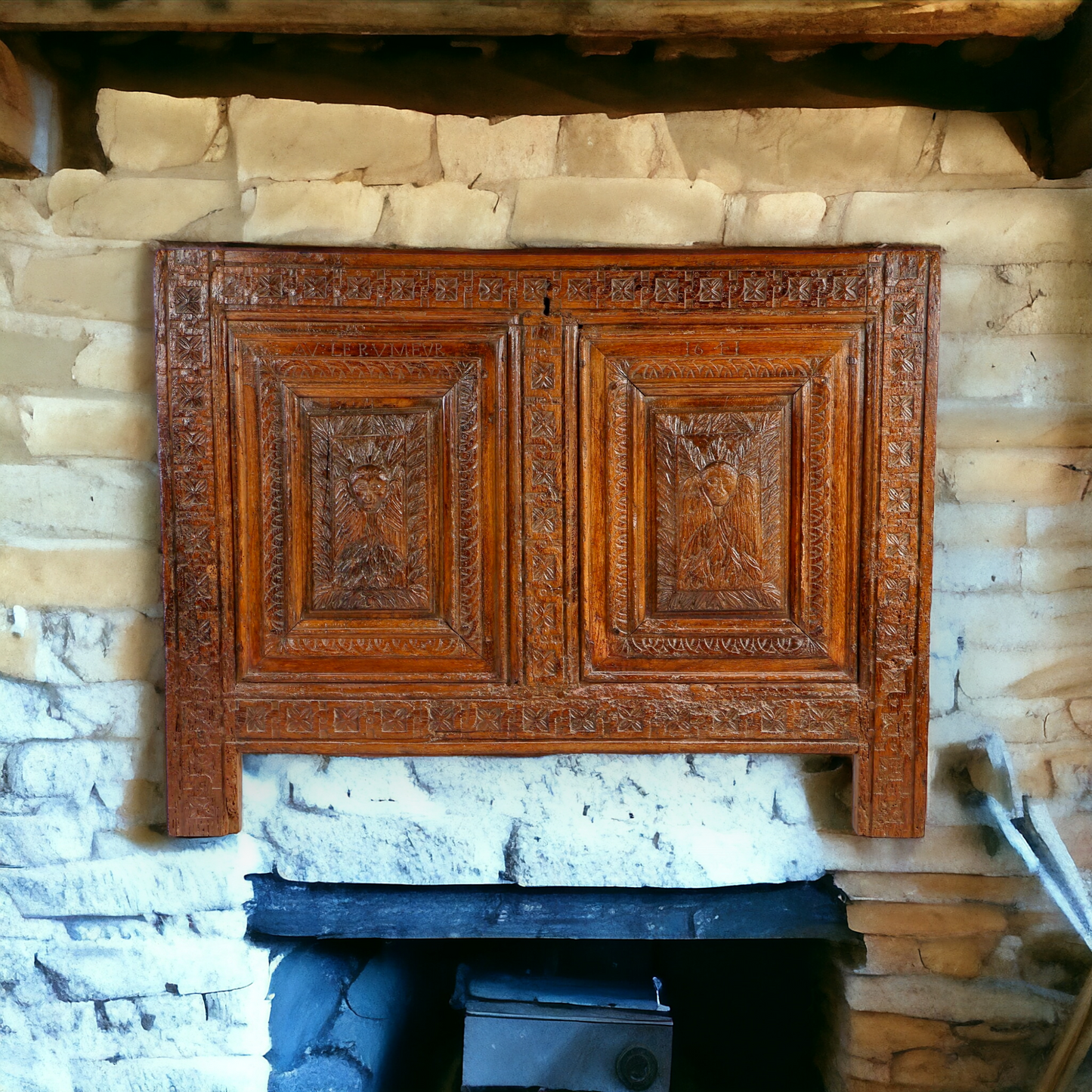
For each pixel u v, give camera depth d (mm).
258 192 1485
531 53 1541
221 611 1516
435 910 1602
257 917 1591
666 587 1542
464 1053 1646
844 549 1526
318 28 1370
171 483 1491
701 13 1316
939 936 1585
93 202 1485
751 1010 2012
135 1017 1590
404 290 1489
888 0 1284
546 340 1499
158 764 1575
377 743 1545
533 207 1494
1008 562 1543
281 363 1501
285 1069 1666
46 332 1502
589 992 1704
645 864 1584
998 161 1494
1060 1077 1478
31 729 1556
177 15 1331
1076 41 1425
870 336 1488
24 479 1517
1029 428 1520
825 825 1590
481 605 1546
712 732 1549
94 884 1571
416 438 1523
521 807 1590
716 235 1506
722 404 1520
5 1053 1582
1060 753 1564
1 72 1382
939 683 1559
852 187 1503
